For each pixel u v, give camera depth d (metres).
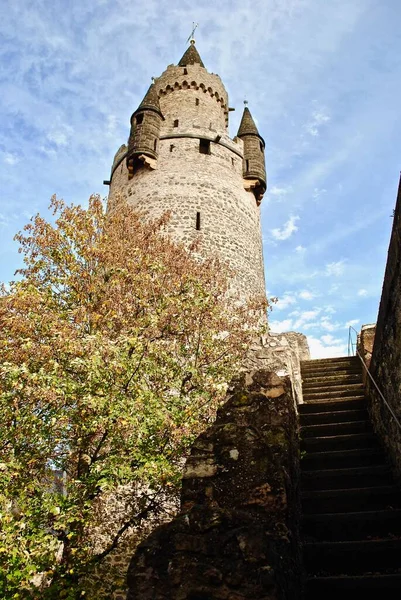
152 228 11.78
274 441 3.74
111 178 20.72
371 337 10.59
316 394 9.49
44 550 5.59
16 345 7.04
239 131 21.59
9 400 6.28
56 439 6.74
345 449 6.96
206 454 3.68
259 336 10.62
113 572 7.06
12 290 8.52
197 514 2.94
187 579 2.68
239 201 18.69
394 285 5.84
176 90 20.95
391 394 6.23
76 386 6.45
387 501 5.43
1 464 5.55
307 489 6.00
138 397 6.58
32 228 9.67
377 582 4.02
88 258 9.42
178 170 18.12
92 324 8.18
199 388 7.82
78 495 6.23
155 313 8.28
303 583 3.93
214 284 11.41
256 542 2.77
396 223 5.46
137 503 7.49
